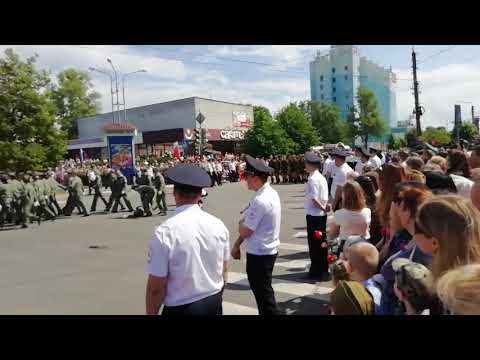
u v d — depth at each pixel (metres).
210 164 28.97
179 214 2.86
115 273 7.39
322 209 6.40
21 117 29.98
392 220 3.01
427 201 1.99
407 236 2.90
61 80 82.88
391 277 2.16
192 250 2.79
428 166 6.02
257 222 4.23
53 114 31.41
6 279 7.31
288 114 49.19
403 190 2.80
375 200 4.58
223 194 22.11
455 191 4.19
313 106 83.94
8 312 5.52
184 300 2.79
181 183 2.86
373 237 4.39
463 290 1.57
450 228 1.84
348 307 1.97
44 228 13.80
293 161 26.88
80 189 16.67
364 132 79.88
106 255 8.95
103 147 57.38
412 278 1.88
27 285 6.87
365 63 108.88
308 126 49.16
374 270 2.62
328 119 82.06
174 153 36.03
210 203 17.78
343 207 4.30
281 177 30.00
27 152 29.09
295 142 47.66
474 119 56.59
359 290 2.02
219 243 2.95
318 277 6.54
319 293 5.80
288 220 12.39
